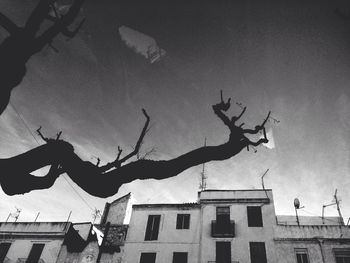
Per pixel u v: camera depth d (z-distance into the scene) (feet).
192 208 81.20
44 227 87.25
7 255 82.28
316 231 69.41
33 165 8.66
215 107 12.53
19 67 9.02
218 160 10.27
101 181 8.77
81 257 79.51
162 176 9.27
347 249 64.90
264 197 78.69
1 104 8.67
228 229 74.59
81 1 10.76
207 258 69.82
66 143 9.25
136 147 12.84
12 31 9.36
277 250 67.92
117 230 85.05
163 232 77.36
